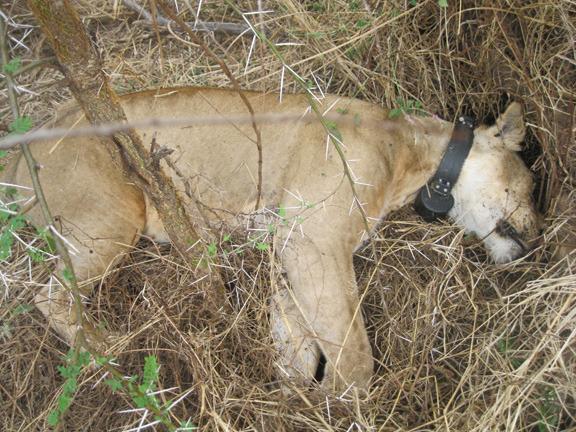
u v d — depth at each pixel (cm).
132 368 264
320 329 269
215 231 261
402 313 292
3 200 271
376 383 274
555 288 272
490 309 287
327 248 268
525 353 265
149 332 263
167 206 234
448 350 285
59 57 204
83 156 271
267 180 279
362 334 271
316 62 338
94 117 215
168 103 279
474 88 332
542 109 297
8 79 196
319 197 270
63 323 267
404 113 290
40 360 275
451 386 270
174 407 257
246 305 275
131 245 281
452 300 294
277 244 272
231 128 278
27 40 344
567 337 255
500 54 313
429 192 294
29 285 277
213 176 280
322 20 342
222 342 261
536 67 303
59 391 259
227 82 341
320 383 276
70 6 195
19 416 270
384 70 336
